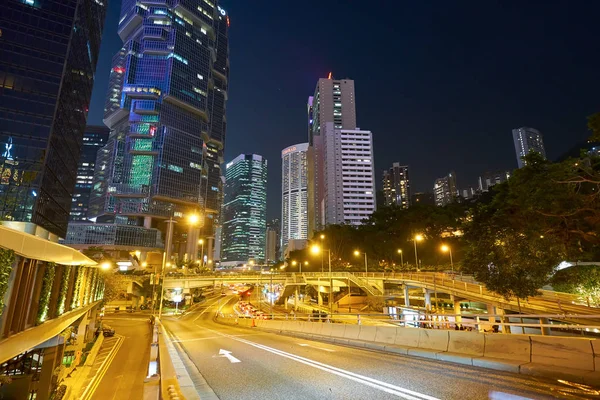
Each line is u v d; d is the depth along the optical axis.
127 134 185.75
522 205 22.11
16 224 15.37
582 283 28.52
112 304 95.00
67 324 18.02
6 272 8.46
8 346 9.48
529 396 7.15
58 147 81.62
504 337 10.74
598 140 17.80
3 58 75.19
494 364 10.04
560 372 8.56
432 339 13.37
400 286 77.00
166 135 187.00
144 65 194.38
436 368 10.41
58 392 19.27
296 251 146.12
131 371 27.17
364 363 11.76
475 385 8.15
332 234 108.56
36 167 73.62
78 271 20.06
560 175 20.06
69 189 92.25
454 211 83.12
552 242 19.80
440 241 81.50
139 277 86.25
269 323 36.12
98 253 113.00
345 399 7.54
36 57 78.62
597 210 19.55
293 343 19.39
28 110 75.62
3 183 70.50
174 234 199.00
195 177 197.12
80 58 92.25
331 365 11.62
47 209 77.69
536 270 19.11
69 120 88.12
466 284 44.91
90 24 97.12
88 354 30.25
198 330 39.62
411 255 83.12
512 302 31.78
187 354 16.20
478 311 47.88
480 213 25.14
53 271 13.05
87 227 145.88
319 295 94.25
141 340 44.56
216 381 9.85
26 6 79.25
